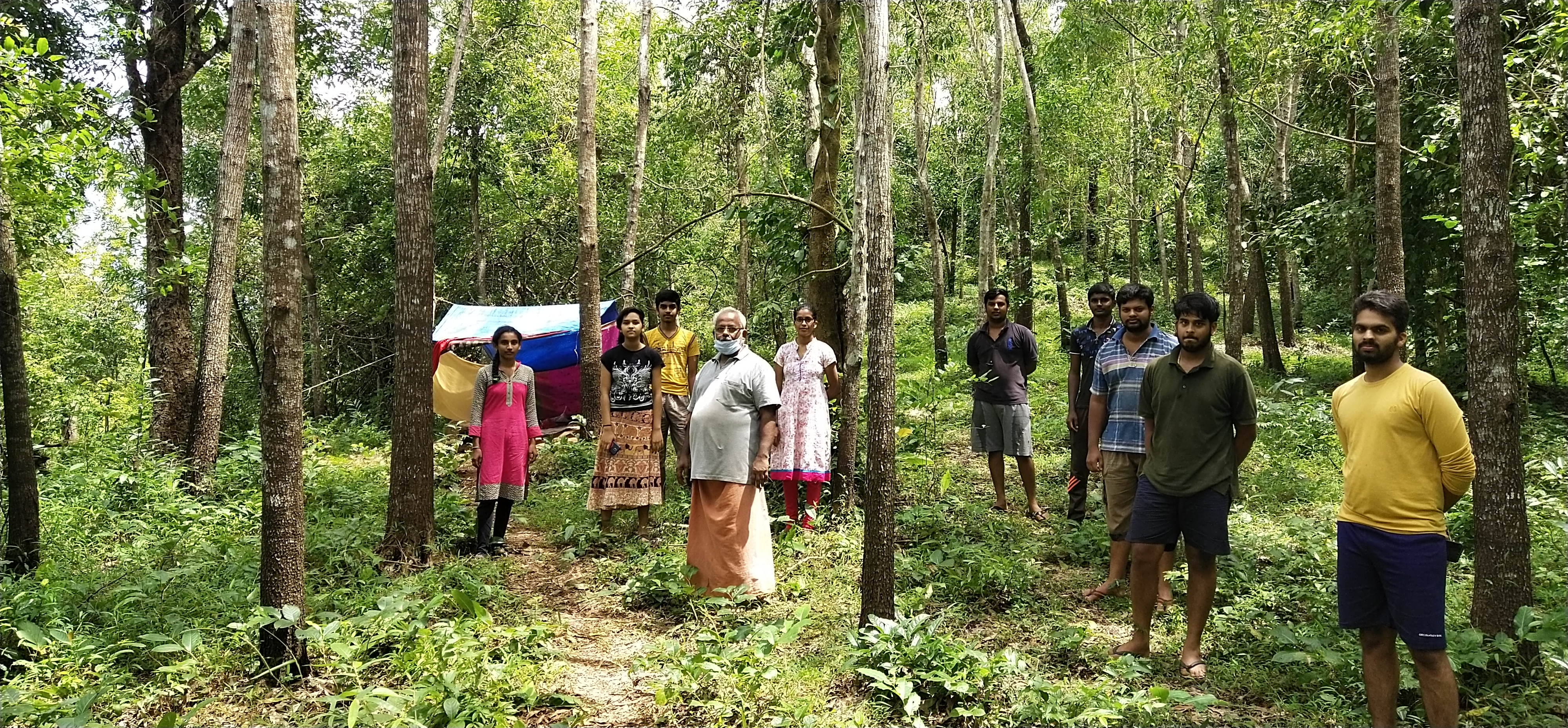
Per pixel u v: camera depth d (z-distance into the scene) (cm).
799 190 909
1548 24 620
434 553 615
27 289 1009
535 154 2145
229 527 708
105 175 801
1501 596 385
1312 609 480
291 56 403
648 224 2186
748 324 1145
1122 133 1897
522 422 667
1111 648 442
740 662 398
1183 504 420
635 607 534
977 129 1952
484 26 1852
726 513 532
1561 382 1361
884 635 389
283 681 395
